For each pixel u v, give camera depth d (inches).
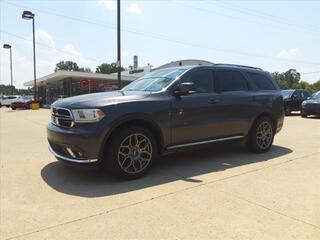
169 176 208.4
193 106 227.0
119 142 194.1
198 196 172.4
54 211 156.8
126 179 199.9
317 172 215.6
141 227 138.6
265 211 152.7
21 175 215.2
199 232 133.5
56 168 230.7
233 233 132.3
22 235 134.4
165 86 223.9
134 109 199.0
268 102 277.4
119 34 689.6
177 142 222.2
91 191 182.5
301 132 413.1
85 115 188.5
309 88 3570.4
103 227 139.4
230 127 251.4
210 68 250.4
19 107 1306.6
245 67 281.1
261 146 274.8
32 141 354.0
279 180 198.7
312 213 150.5
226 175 209.6
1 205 165.6
